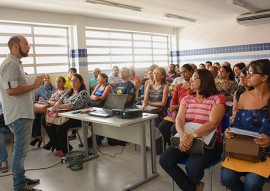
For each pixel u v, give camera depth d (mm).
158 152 3240
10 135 4102
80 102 3510
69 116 2965
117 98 2930
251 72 1811
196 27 8680
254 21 7152
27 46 2344
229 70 3588
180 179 1971
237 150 1664
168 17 6949
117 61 7488
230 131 1723
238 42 7844
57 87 4312
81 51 6289
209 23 8352
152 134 2709
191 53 8922
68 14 6023
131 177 2750
